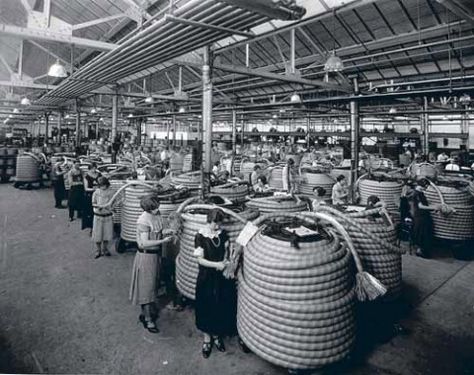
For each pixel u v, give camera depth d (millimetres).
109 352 3605
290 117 24438
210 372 3328
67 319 4234
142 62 7441
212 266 3549
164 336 3928
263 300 3225
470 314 4516
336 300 3188
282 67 12195
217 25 4988
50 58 15281
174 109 21094
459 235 6605
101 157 13938
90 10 10273
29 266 5938
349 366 3451
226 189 7375
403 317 4430
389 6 8594
